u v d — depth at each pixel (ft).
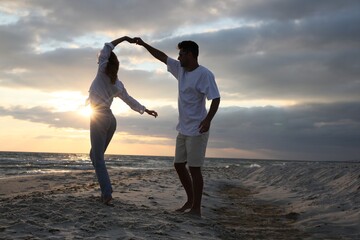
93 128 12.99
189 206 14.48
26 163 105.19
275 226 13.67
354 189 18.71
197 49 13.43
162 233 10.01
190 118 13.37
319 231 12.56
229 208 18.11
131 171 57.57
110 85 13.17
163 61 14.37
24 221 9.82
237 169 65.16
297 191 23.12
